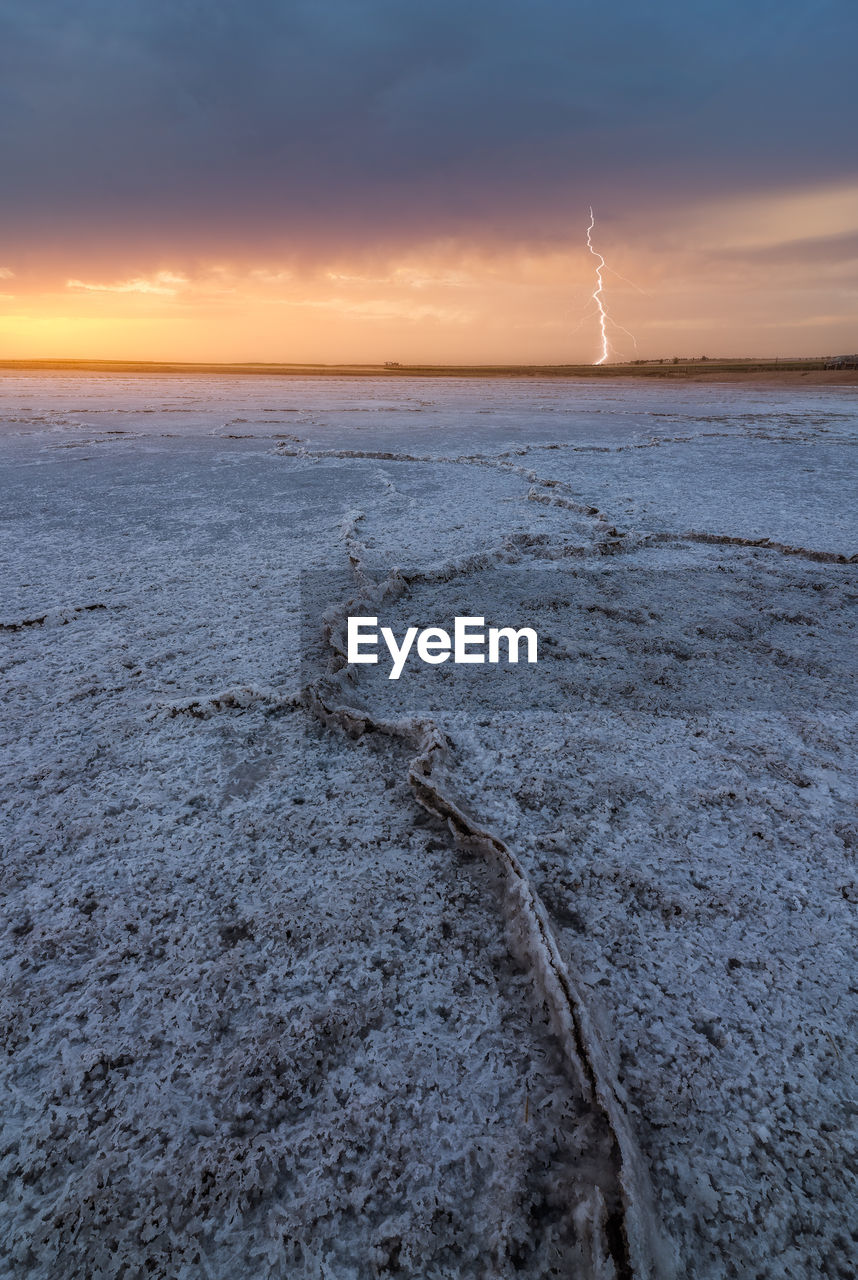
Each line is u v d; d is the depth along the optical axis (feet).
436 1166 5.99
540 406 81.92
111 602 16.83
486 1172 5.94
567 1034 6.84
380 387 130.62
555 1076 6.68
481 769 10.57
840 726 11.59
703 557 20.62
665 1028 7.13
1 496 29.71
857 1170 5.94
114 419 66.59
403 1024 7.18
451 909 8.29
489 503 28.55
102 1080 6.77
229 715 11.98
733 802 9.86
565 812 9.68
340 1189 5.85
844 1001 7.34
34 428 58.75
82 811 9.75
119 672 13.42
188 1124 6.36
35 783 10.28
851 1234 5.50
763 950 7.81
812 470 36.40
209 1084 6.70
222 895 8.50
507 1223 5.56
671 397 97.96
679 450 44.93
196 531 23.56
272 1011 7.29
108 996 7.46
